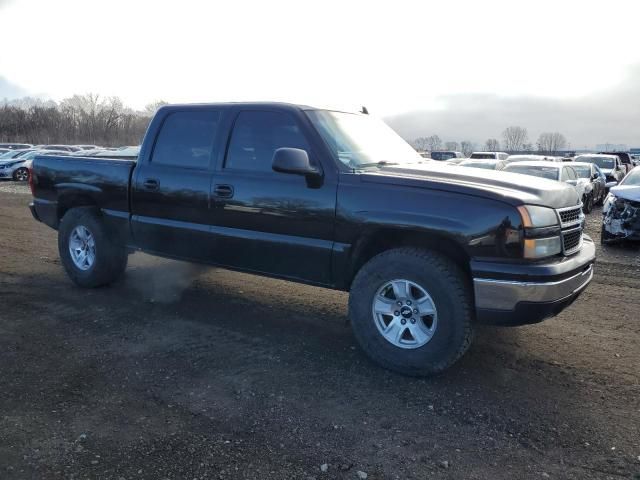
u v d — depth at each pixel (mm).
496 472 2900
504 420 3434
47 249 8422
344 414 3469
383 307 4105
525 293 3619
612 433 3297
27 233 10008
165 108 5426
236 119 4906
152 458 2951
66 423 3287
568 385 3943
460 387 3883
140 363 4168
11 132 80688
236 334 4824
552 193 4000
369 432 3264
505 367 4238
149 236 5457
